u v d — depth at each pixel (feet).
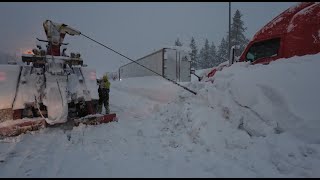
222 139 14.97
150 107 32.76
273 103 14.79
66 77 20.22
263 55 20.81
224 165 12.53
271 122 14.21
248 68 19.20
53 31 22.06
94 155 14.51
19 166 12.90
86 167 12.78
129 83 76.07
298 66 15.87
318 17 17.89
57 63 20.16
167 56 60.90
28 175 11.90
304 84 14.57
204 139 15.51
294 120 13.46
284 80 15.25
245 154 13.20
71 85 20.85
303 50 18.04
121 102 40.57
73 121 21.56
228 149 14.16
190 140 16.25
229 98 17.28
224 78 19.51
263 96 15.35
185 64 63.57
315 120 12.95
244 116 15.62
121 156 14.33
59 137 17.78
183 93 23.24
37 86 19.02
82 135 18.37
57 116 18.44
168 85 55.42
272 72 16.29
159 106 26.63
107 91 26.50
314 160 11.41
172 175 11.75
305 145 12.31
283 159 12.00
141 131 18.76
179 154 14.39
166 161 13.48
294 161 11.65
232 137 14.83
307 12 18.49
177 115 20.39
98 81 26.40
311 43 17.84
